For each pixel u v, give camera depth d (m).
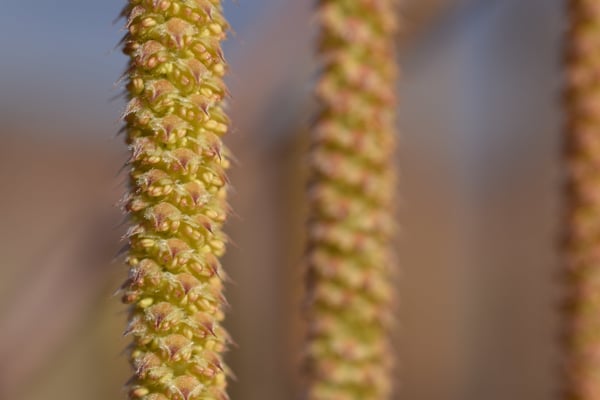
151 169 0.14
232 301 0.31
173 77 0.14
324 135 0.17
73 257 0.19
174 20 0.14
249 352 0.31
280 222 0.29
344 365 0.18
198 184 0.14
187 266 0.14
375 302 0.18
